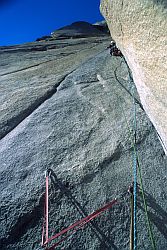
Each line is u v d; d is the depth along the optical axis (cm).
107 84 610
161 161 379
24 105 548
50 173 368
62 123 480
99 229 301
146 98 377
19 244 287
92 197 335
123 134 432
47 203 313
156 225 305
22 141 441
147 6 242
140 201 328
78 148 416
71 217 312
